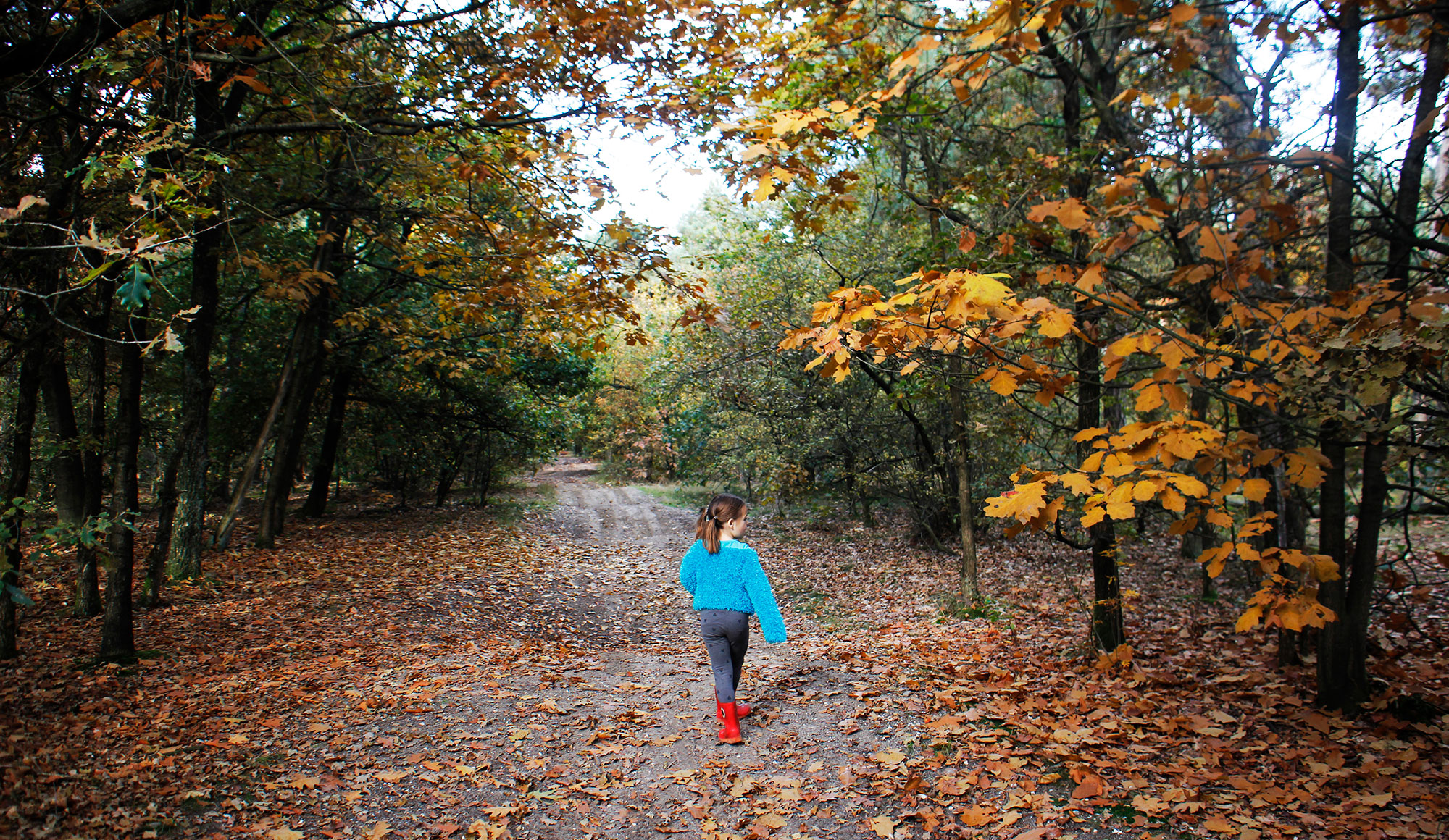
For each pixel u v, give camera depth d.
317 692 5.40
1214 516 2.80
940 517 15.44
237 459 18.19
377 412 18.16
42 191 4.85
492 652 7.23
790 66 6.02
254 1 6.75
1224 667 6.04
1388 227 4.19
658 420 31.28
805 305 13.73
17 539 3.90
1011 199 5.77
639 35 6.08
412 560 12.85
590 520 19.75
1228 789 3.57
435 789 3.70
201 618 8.16
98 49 4.86
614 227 6.70
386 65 7.77
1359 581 4.45
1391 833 3.06
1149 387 2.74
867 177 10.31
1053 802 3.45
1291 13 3.27
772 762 4.05
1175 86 4.27
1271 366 3.05
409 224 10.82
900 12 5.44
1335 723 4.32
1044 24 2.69
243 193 7.88
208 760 3.90
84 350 7.98
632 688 5.60
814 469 17.00
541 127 6.50
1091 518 2.50
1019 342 3.55
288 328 15.76
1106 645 6.65
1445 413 3.35
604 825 3.38
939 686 5.55
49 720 4.53
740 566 4.40
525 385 18.75
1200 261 3.56
